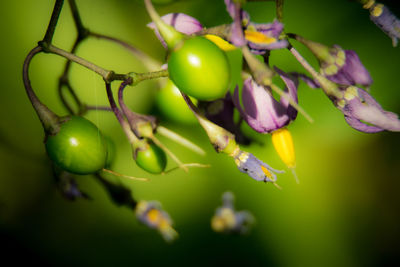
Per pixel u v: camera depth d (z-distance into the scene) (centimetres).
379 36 22
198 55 17
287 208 23
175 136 19
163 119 21
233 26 17
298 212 23
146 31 22
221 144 18
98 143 18
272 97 18
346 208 23
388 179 23
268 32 18
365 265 23
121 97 18
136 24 22
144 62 21
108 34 22
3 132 23
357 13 22
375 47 22
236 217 23
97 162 18
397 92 22
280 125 18
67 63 20
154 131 19
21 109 23
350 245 23
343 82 18
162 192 23
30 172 23
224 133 18
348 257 23
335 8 22
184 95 18
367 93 18
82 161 18
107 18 22
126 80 18
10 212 23
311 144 23
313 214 23
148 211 21
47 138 18
